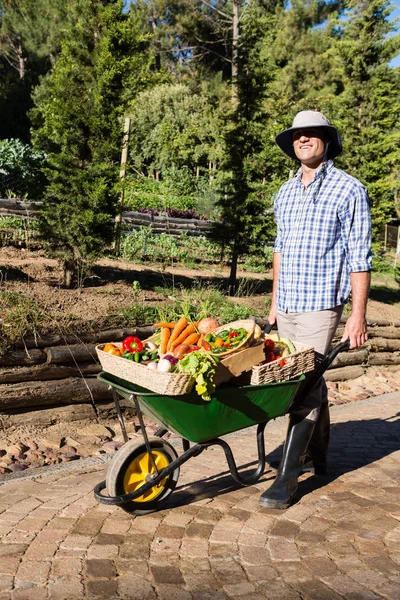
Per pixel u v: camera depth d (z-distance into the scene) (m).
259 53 8.86
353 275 3.77
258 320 7.00
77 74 6.80
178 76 40.31
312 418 3.90
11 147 14.54
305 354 3.71
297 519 3.64
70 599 2.74
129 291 7.05
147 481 3.51
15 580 2.89
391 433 5.49
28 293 6.13
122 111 6.82
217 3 35.84
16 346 4.98
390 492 4.09
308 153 3.81
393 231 20.30
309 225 3.85
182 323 3.71
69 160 6.70
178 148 26.91
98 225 6.68
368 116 12.16
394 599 2.79
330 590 2.86
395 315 9.45
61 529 3.44
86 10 6.73
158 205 19.91
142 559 3.13
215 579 2.96
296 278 3.91
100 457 4.61
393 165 12.73
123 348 3.57
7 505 3.75
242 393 3.48
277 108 24.41
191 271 9.88
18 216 10.56
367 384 7.49
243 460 4.65
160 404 3.27
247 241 8.78
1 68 37.75
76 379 5.16
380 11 12.14
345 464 4.63
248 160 8.80
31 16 33.88
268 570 3.04
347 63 12.43
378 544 3.33
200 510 3.75
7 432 4.84
